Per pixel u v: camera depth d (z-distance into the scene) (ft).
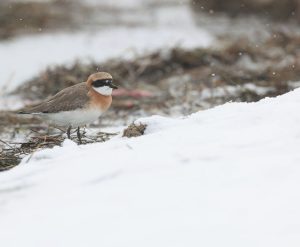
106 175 28.55
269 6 103.91
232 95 60.03
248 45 79.10
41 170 30.17
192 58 73.05
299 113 33.19
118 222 24.40
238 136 31.42
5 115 54.65
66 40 87.56
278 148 29.60
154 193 26.43
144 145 31.76
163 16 109.70
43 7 104.73
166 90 64.54
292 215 23.98
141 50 80.43
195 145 30.89
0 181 29.53
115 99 61.41
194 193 26.14
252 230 23.18
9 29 90.79
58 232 24.17
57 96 42.78
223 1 108.17
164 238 23.04
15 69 72.54
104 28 97.50
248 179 26.94
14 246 23.53
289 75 66.90
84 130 44.16
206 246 22.38
